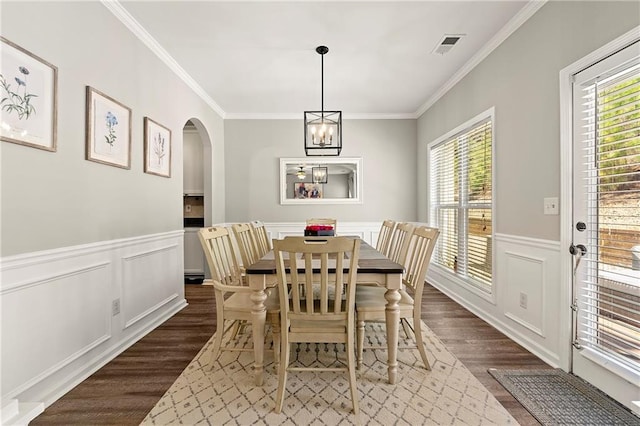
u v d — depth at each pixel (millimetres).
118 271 2320
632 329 1606
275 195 5000
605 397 1709
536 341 2262
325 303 1655
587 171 1877
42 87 1701
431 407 1639
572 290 1956
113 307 2260
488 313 2902
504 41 2650
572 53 1938
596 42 1771
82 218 1992
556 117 2078
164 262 3016
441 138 4023
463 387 1818
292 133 4984
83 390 1808
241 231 2691
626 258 1652
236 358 2201
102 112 2166
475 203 3281
